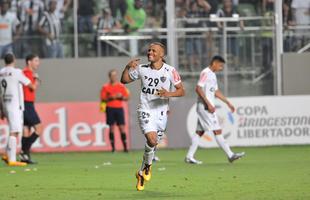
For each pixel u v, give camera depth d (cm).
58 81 6525
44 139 6144
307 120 6303
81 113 6203
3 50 6531
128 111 6262
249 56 6556
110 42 6606
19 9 6538
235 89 6550
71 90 6538
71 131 6191
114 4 6600
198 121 4669
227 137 6219
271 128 6269
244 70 6556
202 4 6538
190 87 6512
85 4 6575
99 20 6594
